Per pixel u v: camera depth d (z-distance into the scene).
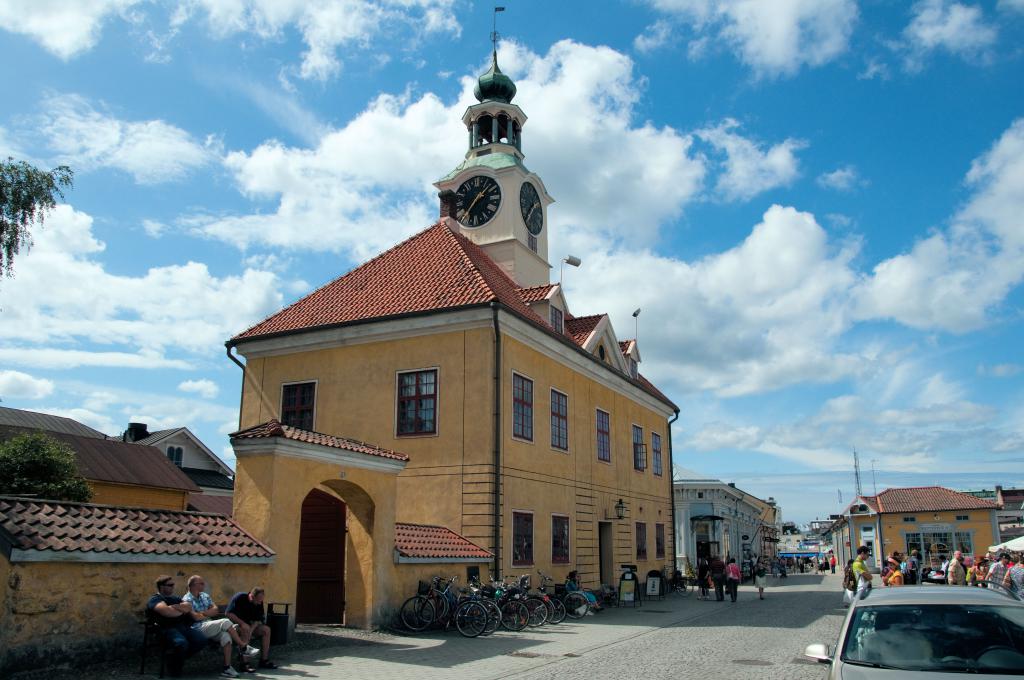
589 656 13.91
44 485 19.89
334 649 13.90
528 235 34.66
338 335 23.17
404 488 21.47
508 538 20.95
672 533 36.28
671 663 13.06
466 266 23.86
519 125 37.62
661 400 35.94
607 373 29.53
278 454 14.34
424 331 22.12
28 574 10.31
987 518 56.69
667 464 37.06
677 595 32.72
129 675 10.66
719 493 53.34
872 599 7.36
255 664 12.03
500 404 21.16
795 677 11.58
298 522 14.66
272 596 13.87
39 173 17.34
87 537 11.25
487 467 20.61
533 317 24.27
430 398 21.70
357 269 26.44
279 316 25.27
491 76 37.56
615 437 30.33
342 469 15.80
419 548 17.94
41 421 37.66
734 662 13.19
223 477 41.12
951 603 7.05
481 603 16.78
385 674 11.57
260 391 24.12
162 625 10.89
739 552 61.41
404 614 16.83
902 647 6.59
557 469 24.61
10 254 16.81
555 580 23.56
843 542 72.88
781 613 23.39
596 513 27.41
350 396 22.78
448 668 12.21
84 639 10.90
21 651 10.13
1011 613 6.84
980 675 6.06
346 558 16.67
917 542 58.16
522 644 15.47
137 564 11.73
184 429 40.09
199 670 11.35
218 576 12.99
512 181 33.81
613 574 28.52
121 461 27.92
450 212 31.36
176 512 13.41
